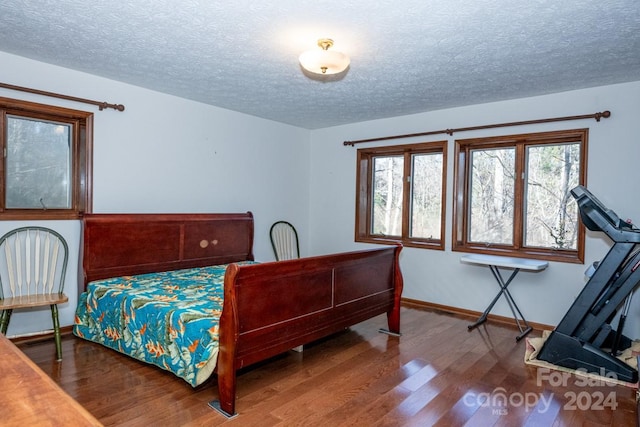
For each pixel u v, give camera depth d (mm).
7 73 2982
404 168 4848
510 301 3867
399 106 4312
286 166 5371
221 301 2688
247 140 4824
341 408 2221
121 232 3441
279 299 2430
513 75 3238
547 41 2568
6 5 2209
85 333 3105
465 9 2154
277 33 2523
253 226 4758
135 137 3762
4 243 3010
